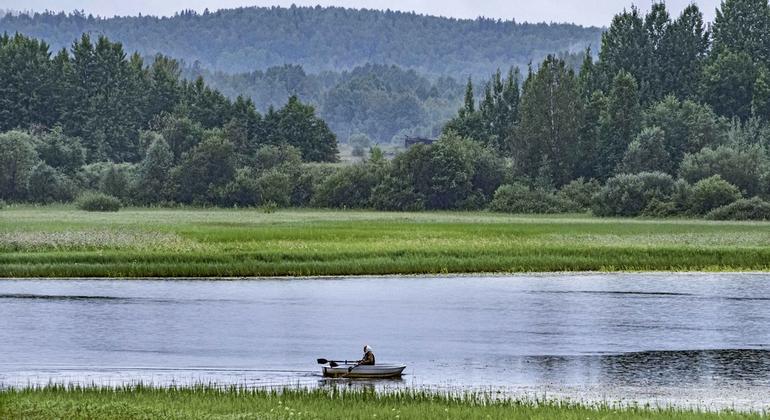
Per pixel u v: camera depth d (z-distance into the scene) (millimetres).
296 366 192750
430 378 181625
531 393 168625
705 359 199125
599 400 163000
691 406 158250
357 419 133000
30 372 184625
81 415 134250
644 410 143000
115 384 173000
